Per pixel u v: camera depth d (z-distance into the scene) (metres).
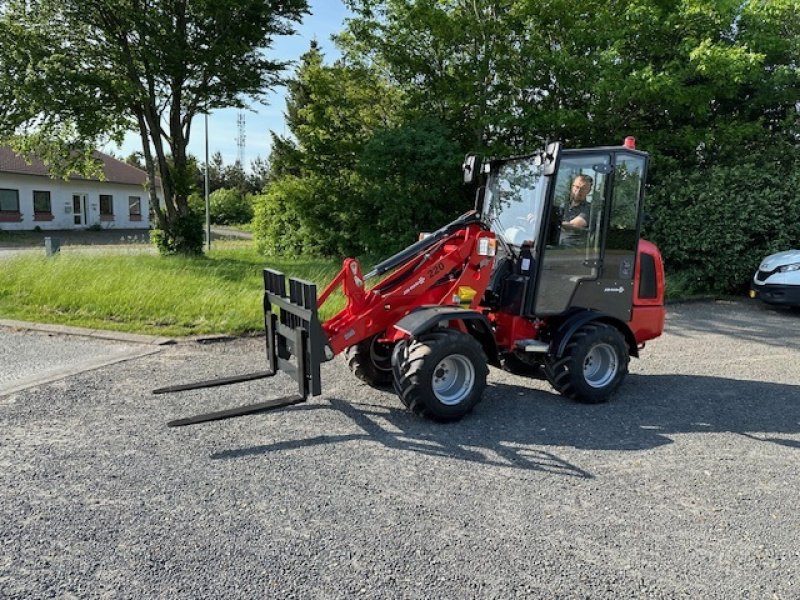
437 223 14.18
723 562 3.05
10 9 14.27
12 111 14.52
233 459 4.14
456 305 5.21
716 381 6.30
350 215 15.84
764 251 11.73
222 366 6.41
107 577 2.84
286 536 3.20
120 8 14.05
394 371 4.86
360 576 2.87
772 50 12.55
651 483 3.92
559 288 5.40
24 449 4.26
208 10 14.70
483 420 5.00
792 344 8.09
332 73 15.34
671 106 12.82
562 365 5.35
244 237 31.92
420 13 13.22
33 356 6.70
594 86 12.03
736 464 4.24
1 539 3.14
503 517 3.44
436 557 3.04
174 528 3.27
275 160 20.20
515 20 13.16
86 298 8.96
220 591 2.75
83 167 17.97
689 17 12.24
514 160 5.63
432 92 14.20
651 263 6.06
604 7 12.77
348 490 3.73
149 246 22.27
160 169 16.61
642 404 5.52
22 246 23.05
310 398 5.44
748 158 12.46
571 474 4.02
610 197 5.49
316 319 4.52
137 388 5.63
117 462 4.07
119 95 14.66
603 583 2.86
